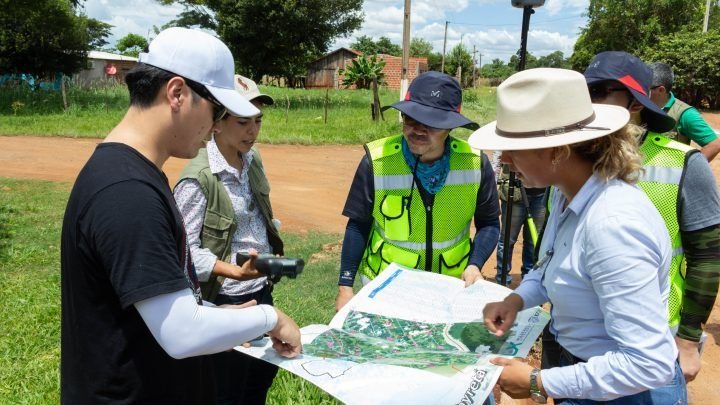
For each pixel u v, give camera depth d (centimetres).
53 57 2795
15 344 362
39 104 1881
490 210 250
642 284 135
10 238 612
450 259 246
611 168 147
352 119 1747
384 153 240
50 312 409
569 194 158
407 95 232
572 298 155
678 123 352
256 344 171
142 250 127
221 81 146
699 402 333
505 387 158
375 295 209
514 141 153
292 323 161
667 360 135
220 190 230
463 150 239
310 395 289
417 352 170
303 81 4697
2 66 2692
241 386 244
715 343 407
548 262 168
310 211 767
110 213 127
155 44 141
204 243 229
